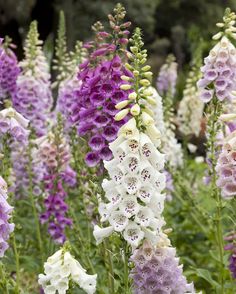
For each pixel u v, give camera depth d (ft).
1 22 24.16
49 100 10.48
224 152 6.20
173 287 5.80
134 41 5.38
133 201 4.90
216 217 7.47
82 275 5.13
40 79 9.95
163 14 32.42
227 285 7.75
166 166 9.91
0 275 6.40
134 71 5.18
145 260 5.56
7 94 9.64
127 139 4.88
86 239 8.30
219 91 7.47
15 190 9.77
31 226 9.49
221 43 7.48
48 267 5.16
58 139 8.71
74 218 8.64
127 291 5.41
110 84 6.33
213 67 7.49
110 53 6.77
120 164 4.85
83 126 6.47
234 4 32.40
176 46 23.04
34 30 10.17
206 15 31.58
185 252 9.97
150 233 5.05
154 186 4.94
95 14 26.55
